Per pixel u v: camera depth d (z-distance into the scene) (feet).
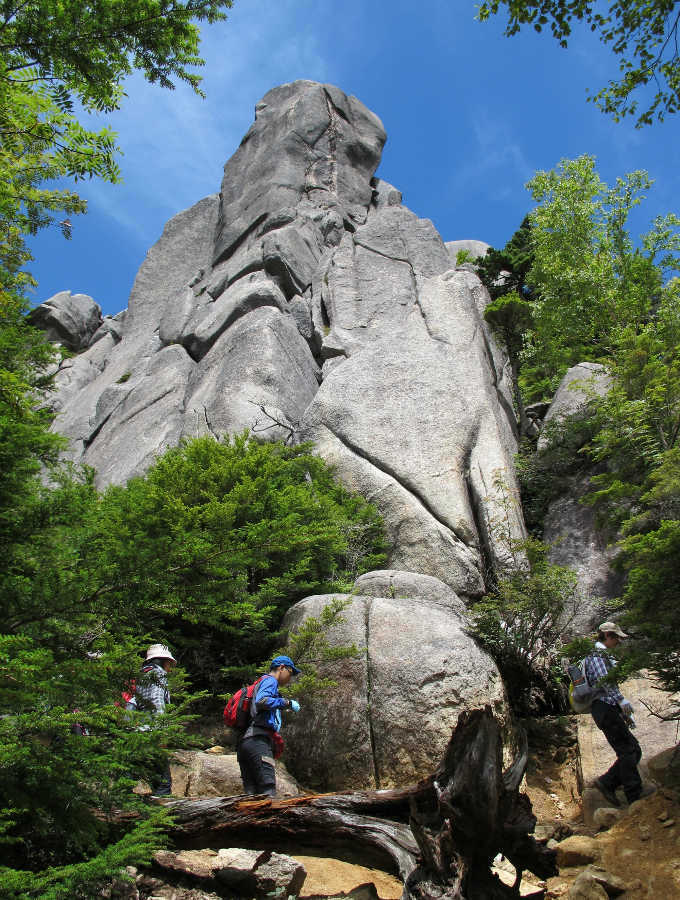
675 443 34.94
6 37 15.79
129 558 12.44
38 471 13.73
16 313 23.39
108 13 15.70
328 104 84.43
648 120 24.79
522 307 55.93
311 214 72.18
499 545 36.94
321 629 27.02
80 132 17.57
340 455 42.73
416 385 45.98
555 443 43.62
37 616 12.18
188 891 15.38
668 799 19.58
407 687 25.53
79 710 12.90
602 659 22.88
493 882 15.12
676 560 20.48
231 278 64.64
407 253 63.05
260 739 18.92
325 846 15.35
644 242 58.80
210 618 14.10
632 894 16.07
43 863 13.53
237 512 29.78
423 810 15.42
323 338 55.67
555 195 65.57
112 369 68.08
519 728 27.25
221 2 16.26
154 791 18.17
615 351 49.11
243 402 48.03
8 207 18.44
